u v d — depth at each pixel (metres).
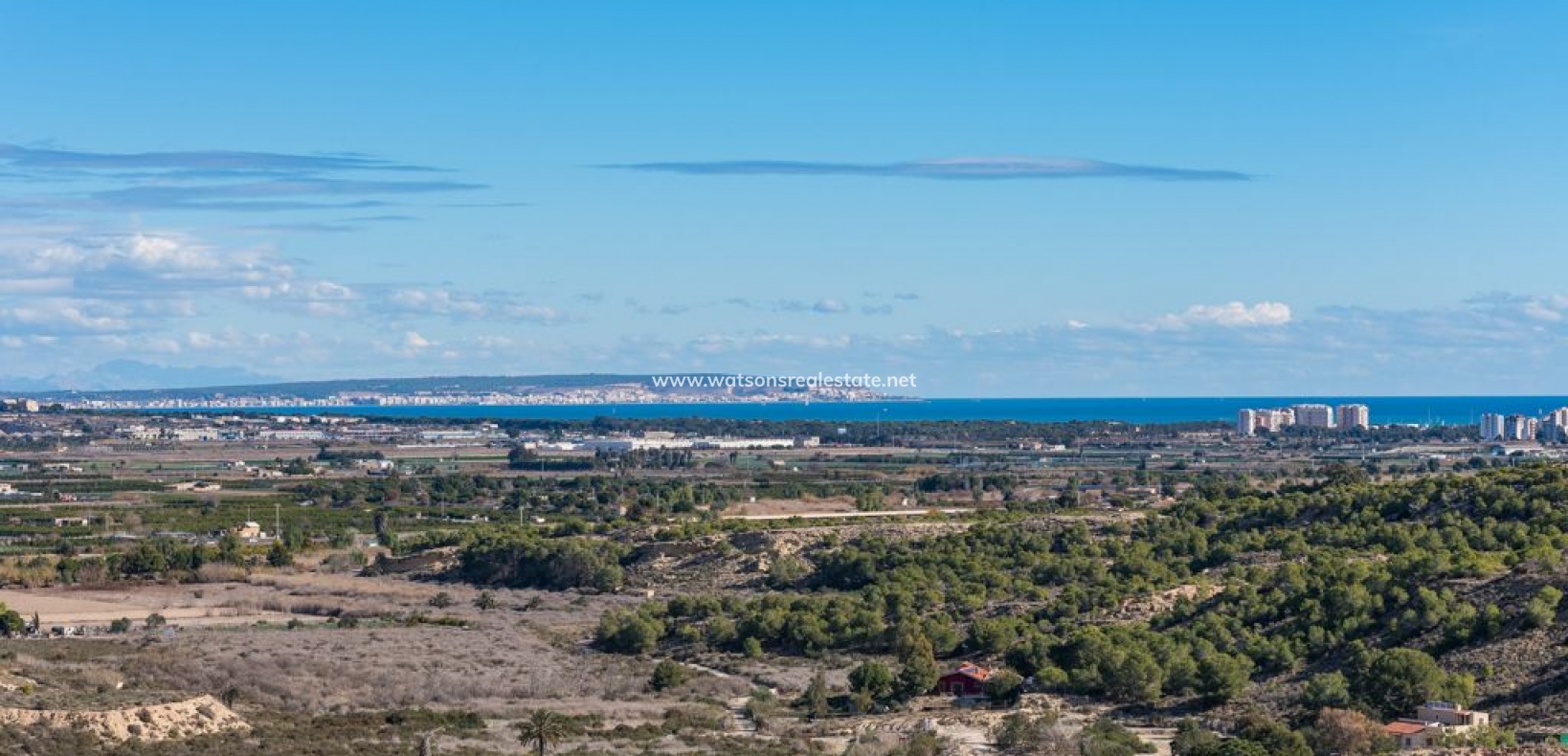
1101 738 134.50
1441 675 138.12
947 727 146.75
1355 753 123.44
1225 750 121.19
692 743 141.88
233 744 134.38
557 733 137.12
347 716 154.25
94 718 134.25
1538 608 147.00
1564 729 126.25
